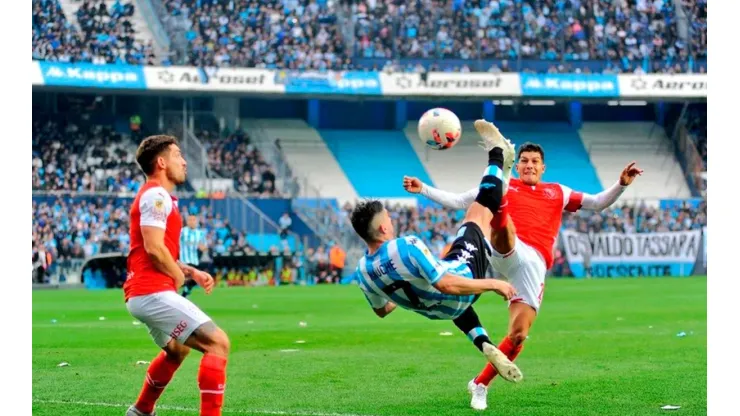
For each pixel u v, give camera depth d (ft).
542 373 52.85
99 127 200.23
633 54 219.61
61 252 168.04
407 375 52.03
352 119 223.71
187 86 188.55
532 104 228.63
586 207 44.34
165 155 35.19
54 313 102.12
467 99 203.10
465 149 220.84
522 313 42.11
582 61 220.23
